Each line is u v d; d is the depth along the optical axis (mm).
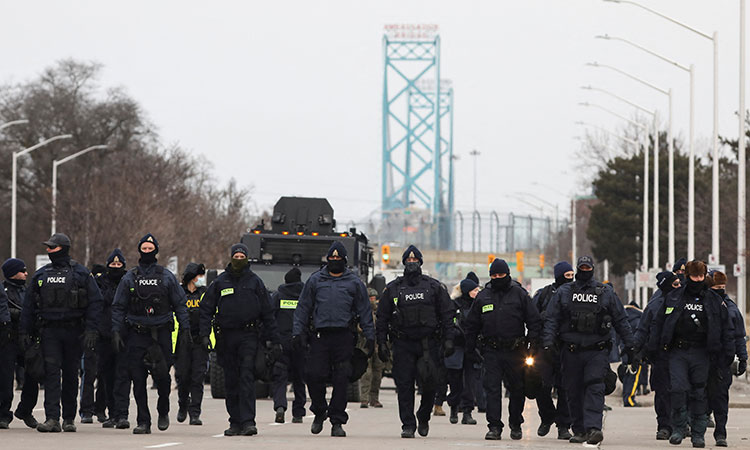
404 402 61219
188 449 52688
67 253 61688
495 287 61625
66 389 62000
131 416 76500
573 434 62406
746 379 125375
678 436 62969
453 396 75312
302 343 60000
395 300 60406
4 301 61344
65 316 60906
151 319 60719
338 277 60219
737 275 149125
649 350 62000
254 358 59625
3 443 54625
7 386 63219
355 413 84000
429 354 60625
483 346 62000
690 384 61125
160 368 60719
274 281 109938
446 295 60625
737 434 71000
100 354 64875
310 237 111938
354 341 60438
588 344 59625
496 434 61938
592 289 59781
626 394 95625
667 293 61938
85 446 53344
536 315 61062
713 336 60406
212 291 59656
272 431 65000
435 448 55406
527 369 61219
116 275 64312
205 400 94250
